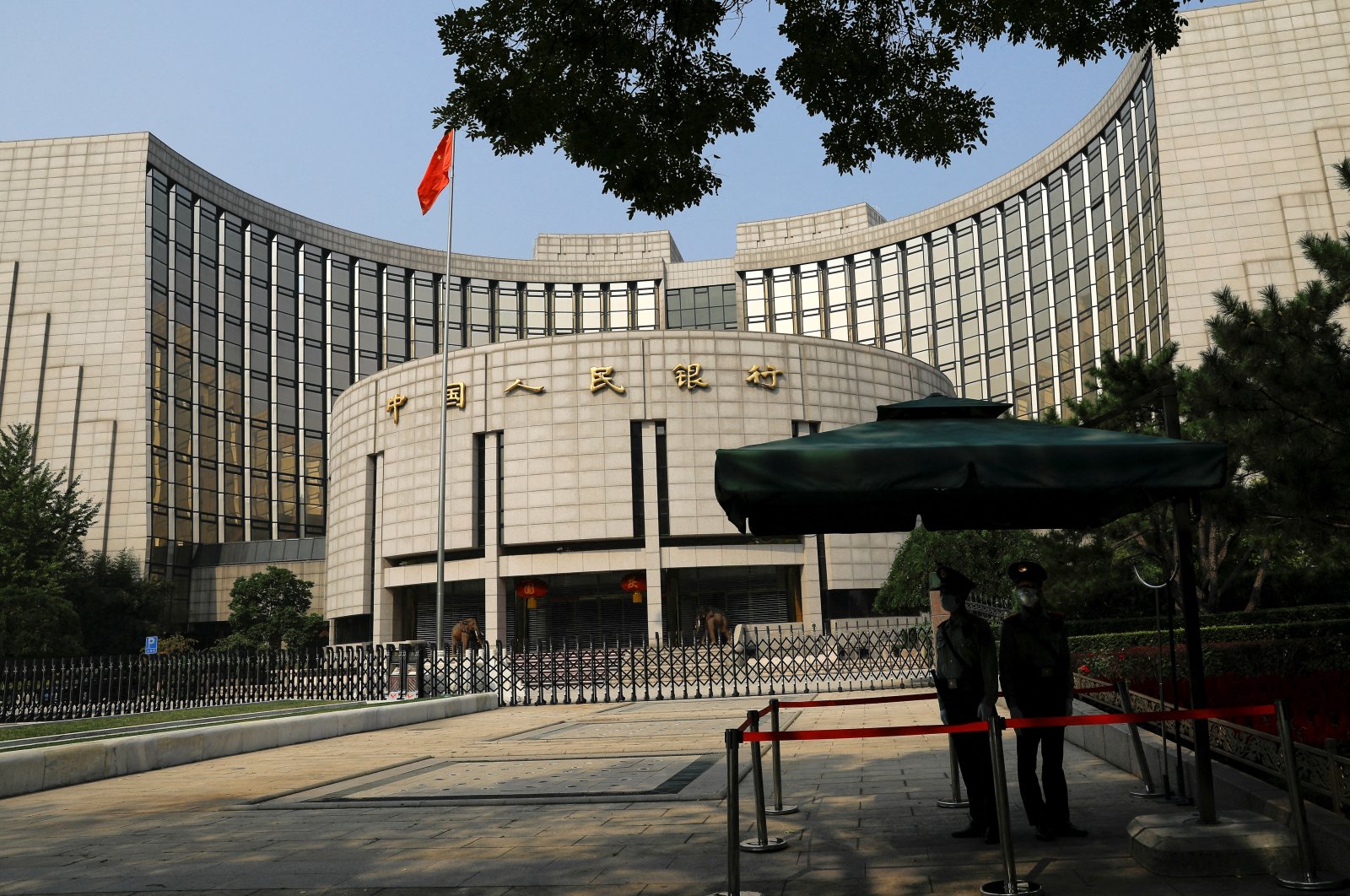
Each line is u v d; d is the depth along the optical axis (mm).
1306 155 50938
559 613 50469
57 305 70250
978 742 6828
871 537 50219
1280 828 5863
